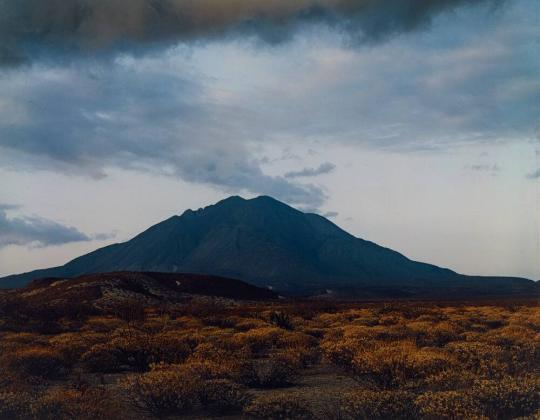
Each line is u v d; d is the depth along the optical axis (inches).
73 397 478.9
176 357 790.5
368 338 925.2
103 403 483.5
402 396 457.1
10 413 469.4
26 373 683.4
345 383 673.0
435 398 437.7
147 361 807.1
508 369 579.2
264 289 4306.1
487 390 440.1
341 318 1656.0
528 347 676.7
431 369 569.3
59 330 1403.8
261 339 1008.9
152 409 528.1
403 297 7317.9
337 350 737.6
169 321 1565.0
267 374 682.2
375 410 445.1
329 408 509.0
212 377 625.3
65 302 2202.3
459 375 525.3
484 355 628.4
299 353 808.9
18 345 881.5
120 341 832.3
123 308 1979.6
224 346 936.3
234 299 3481.8
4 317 1529.3
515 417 423.5
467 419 396.8
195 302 3034.0
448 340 973.8
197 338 956.0
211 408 539.2
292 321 1480.1
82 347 868.0
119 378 729.0
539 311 1674.5
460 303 3149.6
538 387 447.5
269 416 482.3
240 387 555.8
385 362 580.7
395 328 1088.8
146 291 3080.7
